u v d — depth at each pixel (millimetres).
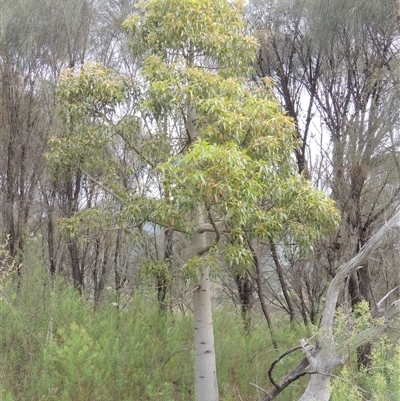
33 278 6703
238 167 4570
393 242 7637
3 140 8352
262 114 5461
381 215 7445
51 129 8164
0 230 8320
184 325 7789
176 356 6855
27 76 8398
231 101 5504
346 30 7355
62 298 7070
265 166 5145
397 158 6805
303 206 5512
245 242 6406
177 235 8320
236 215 4863
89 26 8672
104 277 9422
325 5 7402
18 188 8430
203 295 6094
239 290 9688
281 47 8633
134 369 6164
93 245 9594
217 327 7852
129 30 6449
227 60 6109
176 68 5723
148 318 7328
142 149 6285
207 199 4590
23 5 8031
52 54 8320
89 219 6199
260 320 9898
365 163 7039
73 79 5996
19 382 5969
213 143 5277
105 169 6461
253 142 5414
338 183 7477
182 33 5812
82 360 5480
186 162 4543
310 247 5676
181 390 6527
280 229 5520
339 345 4488
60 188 9086
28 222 9102
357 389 3875
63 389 5527
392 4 6840
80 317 6742
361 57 7480
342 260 7488
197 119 5730
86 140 6133
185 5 5805
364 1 6914
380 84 7113
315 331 4598
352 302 7324
